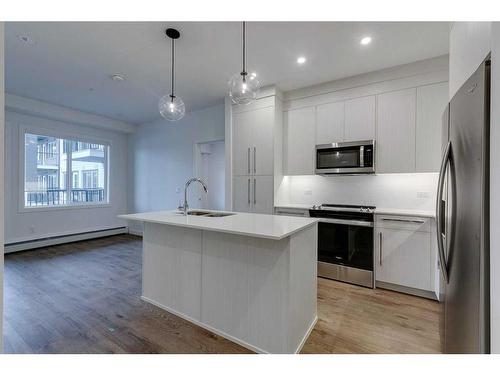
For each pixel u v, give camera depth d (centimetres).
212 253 210
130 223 610
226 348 189
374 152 314
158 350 185
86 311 241
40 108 444
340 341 197
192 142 505
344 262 316
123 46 268
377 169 317
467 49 151
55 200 514
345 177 372
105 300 263
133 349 186
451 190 140
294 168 379
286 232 166
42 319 226
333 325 219
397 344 192
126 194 628
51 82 362
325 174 356
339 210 322
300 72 324
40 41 259
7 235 436
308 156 367
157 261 250
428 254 268
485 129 102
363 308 250
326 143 352
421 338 200
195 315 221
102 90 394
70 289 290
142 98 428
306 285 203
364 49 269
